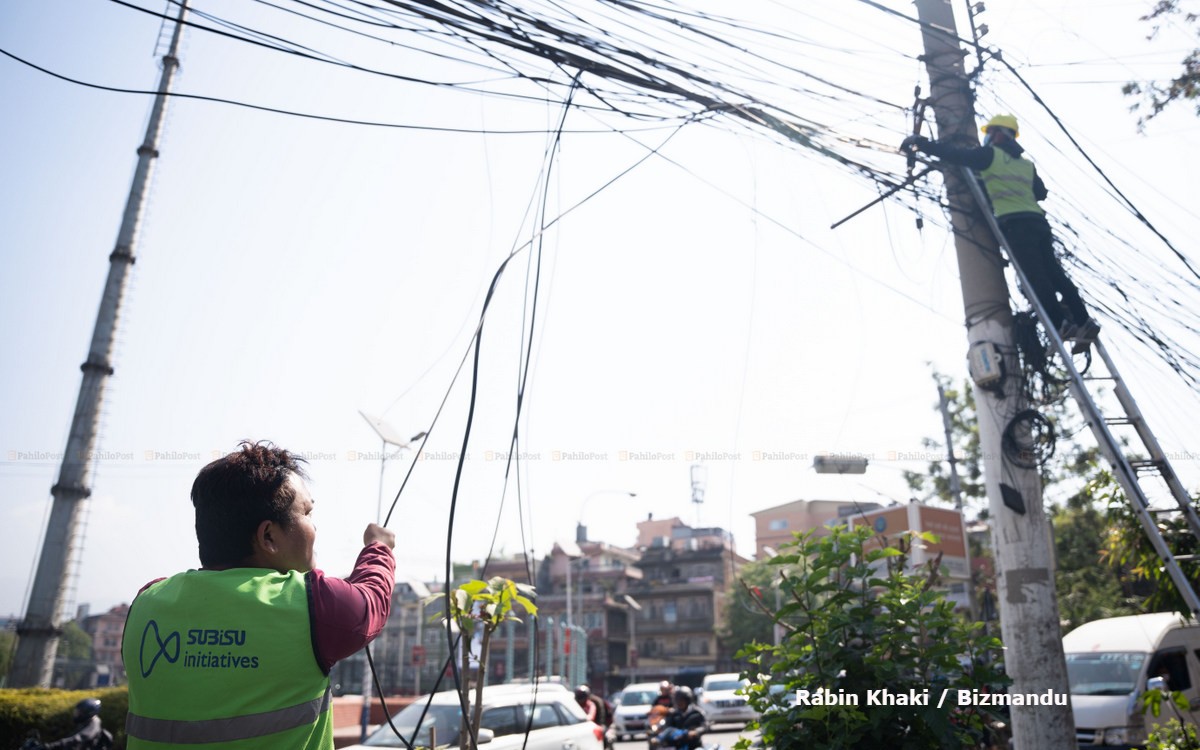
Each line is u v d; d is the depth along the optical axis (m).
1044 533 5.28
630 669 60.78
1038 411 5.48
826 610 4.55
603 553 70.31
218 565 1.95
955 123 6.06
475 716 3.16
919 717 4.06
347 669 47.47
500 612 3.23
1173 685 10.59
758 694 4.57
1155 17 8.15
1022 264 5.82
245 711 1.73
